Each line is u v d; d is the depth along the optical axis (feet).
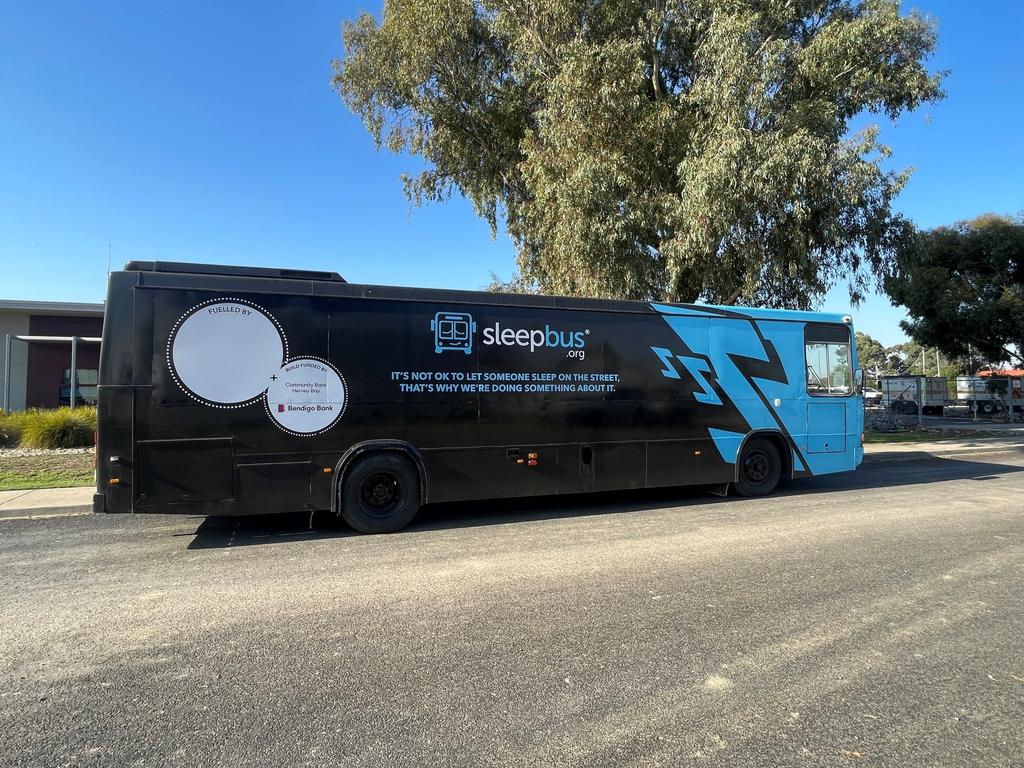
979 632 14.52
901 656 13.25
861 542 22.99
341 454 24.75
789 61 45.24
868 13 45.27
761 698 11.49
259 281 24.03
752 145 40.98
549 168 48.06
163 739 10.18
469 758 9.65
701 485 34.86
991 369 156.76
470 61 56.03
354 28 55.57
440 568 19.92
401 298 25.84
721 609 15.99
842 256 53.06
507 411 27.27
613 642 13.97
